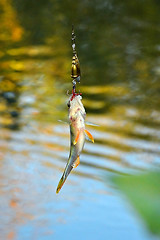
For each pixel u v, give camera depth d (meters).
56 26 16.45
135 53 14.41
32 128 10.16
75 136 1.82
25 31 15.98
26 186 8.17
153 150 8.95
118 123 10.27
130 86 12.27
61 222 7.18
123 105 11.20
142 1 18.80
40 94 11.81
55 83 12.45
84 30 16.16
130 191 1.09
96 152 9.09
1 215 7.39
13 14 17.42
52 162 9.05
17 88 12.13
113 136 9.68
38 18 17.09
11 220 7.25
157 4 18.47
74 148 1.82
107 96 11.73
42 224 7.10
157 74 12.97
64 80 12.62
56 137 9.86
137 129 9.95
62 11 17.77
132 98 11.60
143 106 11.13
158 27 16.33
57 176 8.60
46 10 17.84
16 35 15.68
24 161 8.99
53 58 14.01
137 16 17.39
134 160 8.62
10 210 7.47
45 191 8.14
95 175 8.40
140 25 16.52
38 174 8.57
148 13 17.67
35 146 9.49
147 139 9.52
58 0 18.92
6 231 6.89
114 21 16.94
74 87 1.96
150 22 16.80
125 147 9.20
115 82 12.58
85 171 8.57
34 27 16.30
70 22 16.80
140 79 12.70
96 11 17.83
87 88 12.25
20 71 13.10
